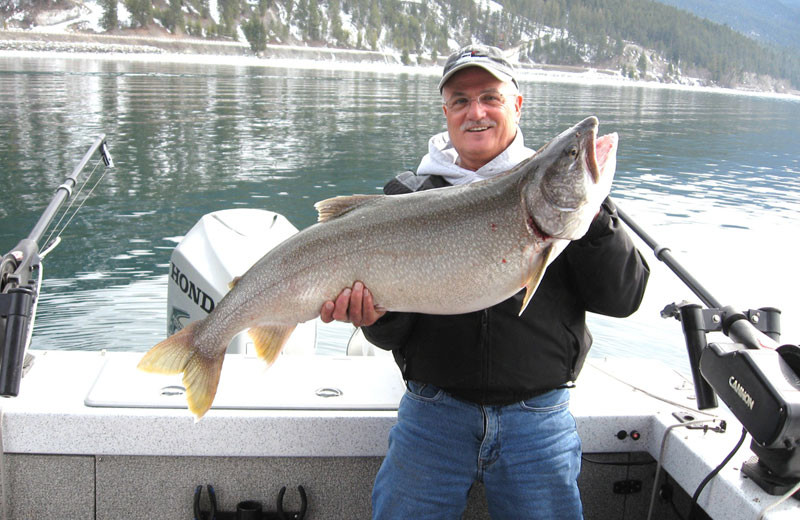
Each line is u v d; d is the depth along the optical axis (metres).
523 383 2.12
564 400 2.21
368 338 2.27
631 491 2.67
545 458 2.12
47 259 7.12
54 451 2.43
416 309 2.05
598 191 1.91
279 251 2.15
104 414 2.40
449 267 2.00
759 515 1.99
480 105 2.30
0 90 23.42
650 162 16.05
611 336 5.50
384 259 2.02
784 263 8.08
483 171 2.32
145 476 2.49
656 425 2.54
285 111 21.73
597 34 121.44
